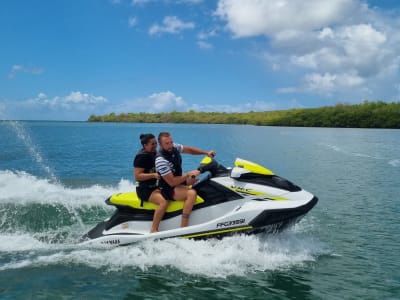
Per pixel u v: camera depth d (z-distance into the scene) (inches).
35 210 256.7
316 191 368.2
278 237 190.2
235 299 134.9
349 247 195.8
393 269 166.9
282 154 797.2
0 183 357.7
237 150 904.3
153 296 135.9
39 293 136.9
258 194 185.0
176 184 181.5
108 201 195.5
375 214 270.1
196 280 148.9
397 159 693.3
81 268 158.6
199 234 178.1
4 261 165.6
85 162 596.1
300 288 145.2
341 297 139.1
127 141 1170.0
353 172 512.7
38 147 878.4
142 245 178.7
